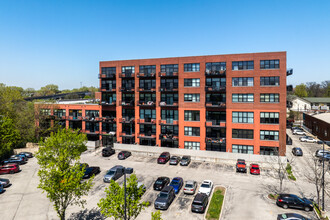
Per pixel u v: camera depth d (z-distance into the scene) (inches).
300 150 1812.3
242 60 1713.8
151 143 2018.9
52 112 2294.5
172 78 1904.5
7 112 2016.5
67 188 819.4
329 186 1237.1
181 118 1872.5
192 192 1134.4
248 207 1011.9
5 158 1843.0
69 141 942.4
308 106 3708.2
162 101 1931.6
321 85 6456.7
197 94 1838.1
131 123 2026.3
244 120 1721.2
